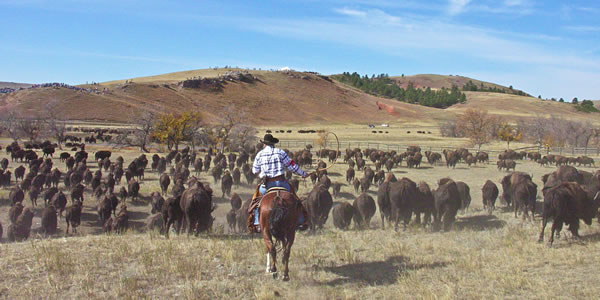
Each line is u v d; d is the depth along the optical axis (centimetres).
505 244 938
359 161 3384
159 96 13875
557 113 19325
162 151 4794
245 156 3381
